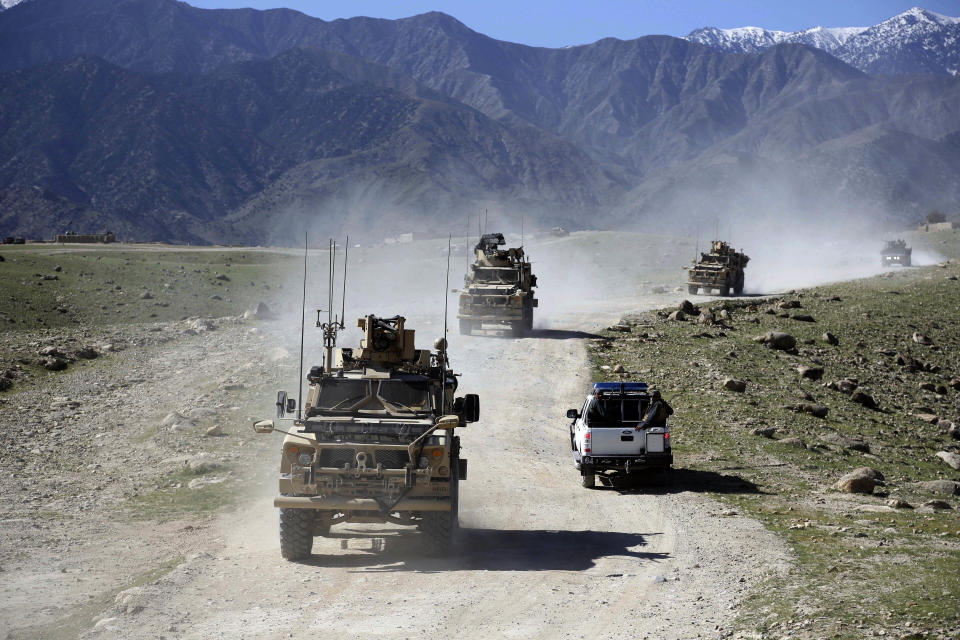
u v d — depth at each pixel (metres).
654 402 20.50
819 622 9.95
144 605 10.76
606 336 44.78
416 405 13.85
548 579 12.30
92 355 38.31
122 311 57.66
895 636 9.41
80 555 13.55
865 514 17.55
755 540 14.76
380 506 12.70
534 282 46.28
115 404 28.30
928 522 16.72
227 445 22.94
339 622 10.32
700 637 9.82
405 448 12.87
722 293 68.88
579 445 20.95
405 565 13.01
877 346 49.66
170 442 23.03
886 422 33.91
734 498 19.31
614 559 13.49
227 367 35.25
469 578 12.32
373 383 13.97
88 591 11.59
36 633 9.84
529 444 25.84
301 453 13.01
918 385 42.50
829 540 14.64
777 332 45.69
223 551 13.84
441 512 13.16
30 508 16.64
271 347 40.09
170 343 42.69
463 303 44.00
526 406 31.05
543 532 15.59
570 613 10.77
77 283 65.75
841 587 11.35
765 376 38.44
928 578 11.76
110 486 18.75
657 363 38.81
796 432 28.98
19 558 13.23
